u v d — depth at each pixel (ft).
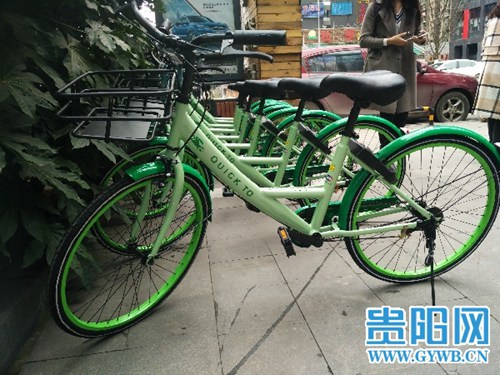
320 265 7.76
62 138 7.34
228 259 8.18
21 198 6.19
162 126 6.31
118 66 8.35
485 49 8.69
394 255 7.88
